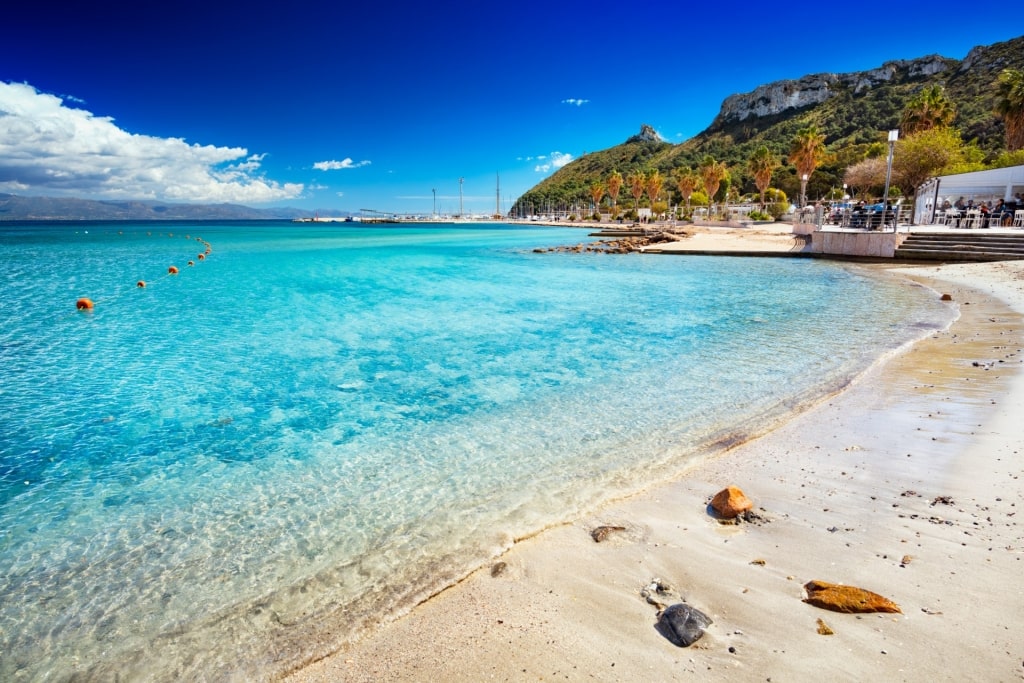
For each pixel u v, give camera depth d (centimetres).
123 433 630
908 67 12838
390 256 3388
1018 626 267
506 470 516
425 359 938
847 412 631
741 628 282
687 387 759
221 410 703
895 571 323
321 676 273
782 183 8344
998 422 556
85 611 335
